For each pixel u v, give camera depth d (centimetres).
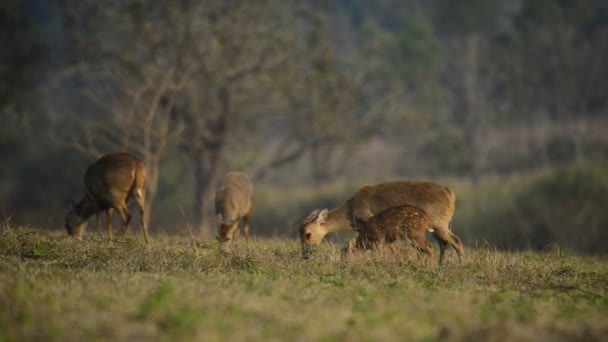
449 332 1656
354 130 9350
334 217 3341
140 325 1617
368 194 3259
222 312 1759
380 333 1639
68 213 3616
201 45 7469
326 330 1644
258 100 8150
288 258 2872
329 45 8550
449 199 3131
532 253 3784
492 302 2064
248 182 4075
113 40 7588
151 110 6538
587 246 6538
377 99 9619
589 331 1744
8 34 7888
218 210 3838
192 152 8038
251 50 7900
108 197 3375
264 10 7919
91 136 7331
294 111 8731
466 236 7406
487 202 7800
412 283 2312
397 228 2920
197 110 7606
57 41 8269
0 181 10569
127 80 7394
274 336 1586
